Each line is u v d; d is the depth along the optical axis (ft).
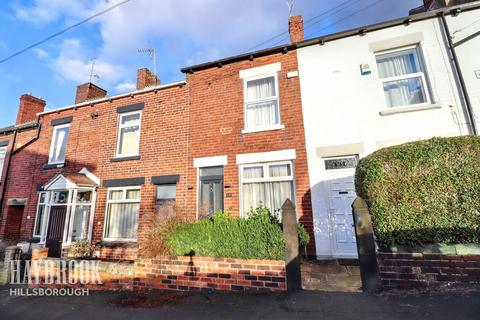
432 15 25.48
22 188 39.96
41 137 41.06
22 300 19.11
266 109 29.40
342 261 22.21
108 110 36.52
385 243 14.75
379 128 24.68
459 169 14.26
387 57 26.76
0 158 44.91
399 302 12.99
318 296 14.78
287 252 16.31
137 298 17.61
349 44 27.37
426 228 14.23
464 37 24.54
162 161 31.32
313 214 24.49
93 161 35.24
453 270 13.65
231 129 29.27
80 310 16.56
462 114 23.06
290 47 28.89
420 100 24.88
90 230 32.07
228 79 30.94
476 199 13.80
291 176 26.35
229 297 15.94
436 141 15.14
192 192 28.94
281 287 15.84
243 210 27.02
